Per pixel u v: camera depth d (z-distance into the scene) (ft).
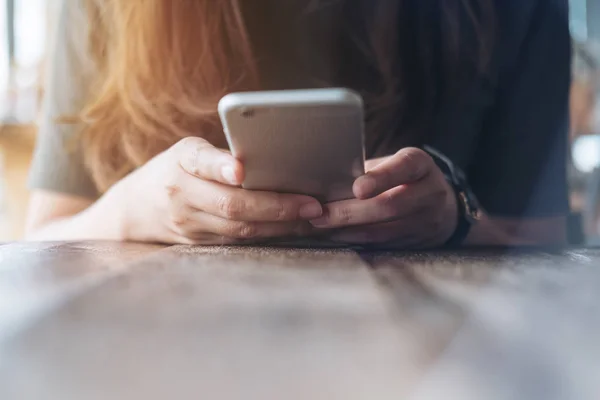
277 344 0.45
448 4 3.33
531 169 3.42
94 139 3.33
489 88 3.47
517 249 1.67
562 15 3.59
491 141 3.48
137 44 3.23
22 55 4.71
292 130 1.42
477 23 3.39
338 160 1.51
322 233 1.73
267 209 1.64
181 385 0.36
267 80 3.29
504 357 0.42
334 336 0.47
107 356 0.42
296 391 0.34
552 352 0.44
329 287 0.72
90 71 3.40
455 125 3.38
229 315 0.55
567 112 3.58
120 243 1.82
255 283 0.75
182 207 1.83
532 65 3.50
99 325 0.51
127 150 3.28
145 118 3.22
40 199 3.42
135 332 0.49
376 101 3.29
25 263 1.05
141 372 0.38
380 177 1.61
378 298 0.64
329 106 1.32
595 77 5.80
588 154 5.46
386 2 3.24
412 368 0.39
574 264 1.07
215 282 0.76
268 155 1.51
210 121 3.13
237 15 3.18
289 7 3.21
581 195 5.37
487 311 0.58
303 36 3.26
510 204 3.39
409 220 1.77
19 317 0.55
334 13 3.25
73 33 3.44
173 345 0.45
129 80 3.24
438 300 0.63
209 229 1.79
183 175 1.83
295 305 0.60
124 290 0.69
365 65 3.31
